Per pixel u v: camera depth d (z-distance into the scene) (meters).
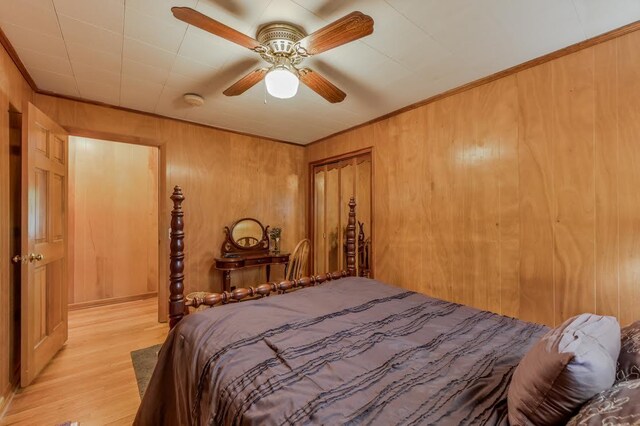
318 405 0.85
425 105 2.93
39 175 2.25
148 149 4.33
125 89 2.64
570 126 2.03
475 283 2.54
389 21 1.74
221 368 1.09
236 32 1.55
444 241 2.77
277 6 1.63
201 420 1.03
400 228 3.16
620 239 1.83
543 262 2.15
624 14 1.68
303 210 4.61
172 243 1.65
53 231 2.45
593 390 0.71
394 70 2.32
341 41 1.63
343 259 3.97
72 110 2.81
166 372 1.46
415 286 3.00
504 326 1.49
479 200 2.52
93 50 2.03
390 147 3.28
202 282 3.62
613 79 1.85
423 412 0.83
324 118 3.41
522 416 0.78
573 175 2.01
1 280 1.89
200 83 2.53
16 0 1.55
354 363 1.10
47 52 2.05
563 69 2.05
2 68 1.91
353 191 3.83
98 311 3.71
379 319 1.54
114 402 1.91
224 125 3.66
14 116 2.21
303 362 1.10
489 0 1.58
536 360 0.82
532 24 1.77
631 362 0.87
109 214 4.04
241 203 3.97
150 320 3.39
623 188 1.82
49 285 2.40
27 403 1.89
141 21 1.74
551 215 2.11
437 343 1.29
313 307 1.68
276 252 4.10
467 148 2.60
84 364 2.38
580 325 0.90
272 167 4.29
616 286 1.84
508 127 2.33
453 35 1.88
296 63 1.94
